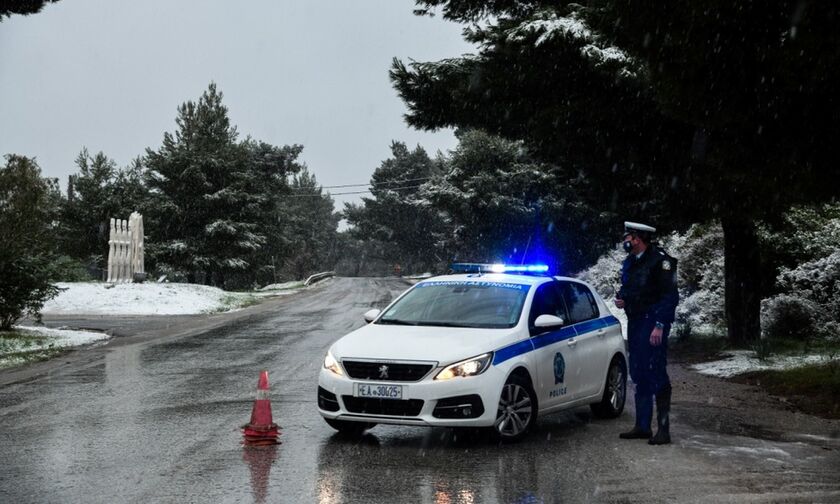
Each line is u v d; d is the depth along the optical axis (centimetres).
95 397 1110
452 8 2030
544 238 3947
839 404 1036
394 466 721
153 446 798
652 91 1491
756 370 1329
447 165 4522
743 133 1105
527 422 828
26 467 712
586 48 1540
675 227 2234
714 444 823
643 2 1021
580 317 977
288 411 996
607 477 685
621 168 1706
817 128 1027
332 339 1966
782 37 995
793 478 683
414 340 824
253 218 5797
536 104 1742
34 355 1619
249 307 3462
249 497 619
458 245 4681
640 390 846
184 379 1291
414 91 1872
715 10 982
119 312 2975
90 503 602
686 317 2130
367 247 13488
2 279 1947
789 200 1159
